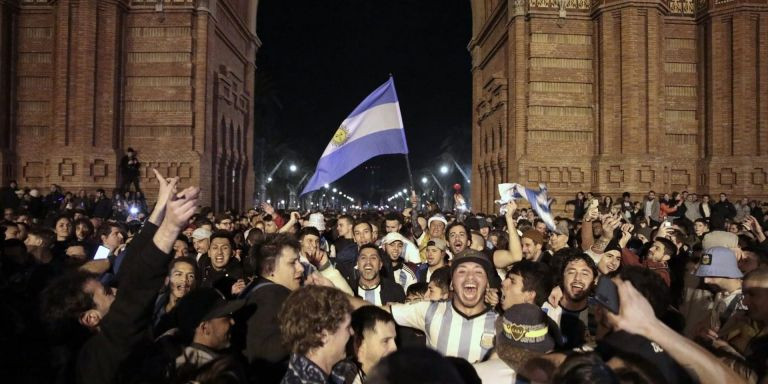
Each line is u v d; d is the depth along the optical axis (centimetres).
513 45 3294
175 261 714
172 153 3195
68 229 1273
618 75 3105
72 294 511
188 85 3212
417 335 627
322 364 454
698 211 2739
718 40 3112
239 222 1967
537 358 465
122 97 3200
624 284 377
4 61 3164
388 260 1045
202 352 518
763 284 566
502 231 1510
